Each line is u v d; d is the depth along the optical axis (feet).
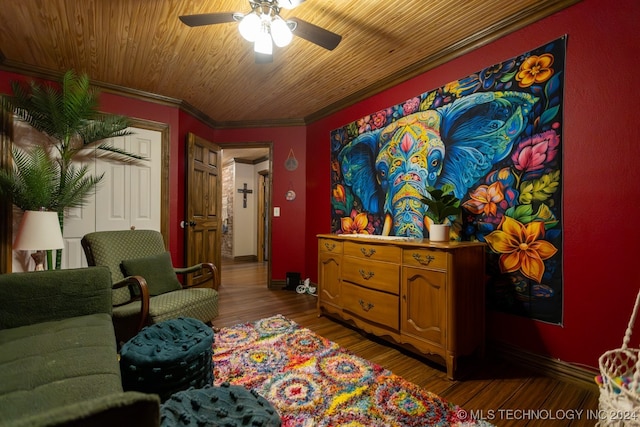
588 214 5.82
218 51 8.46
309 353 7.21
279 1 5.47
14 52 8.52
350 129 11.60
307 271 13.76
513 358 6.82
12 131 9.01
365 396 5.50
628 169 5.39
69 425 1.62
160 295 7.76
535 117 6.52
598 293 5.71
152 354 4.52
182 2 6.49
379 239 8.13
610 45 5.57
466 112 7.79
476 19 6.99
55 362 3.84
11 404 2.97
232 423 3.04
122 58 8.85
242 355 7.06
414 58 8.73
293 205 14.08
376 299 7.82
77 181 9.16
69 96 8.66
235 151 20.08
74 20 7.07
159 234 9.30
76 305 5.74
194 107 12.83
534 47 6.56
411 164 9.21
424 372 6.43
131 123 11.02
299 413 5.02
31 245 7.34
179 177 12.33
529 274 6.61
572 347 6.02
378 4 6.57
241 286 14.39
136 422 1.81
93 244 7.67
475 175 7.56
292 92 11.23
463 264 6.44
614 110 5.53
